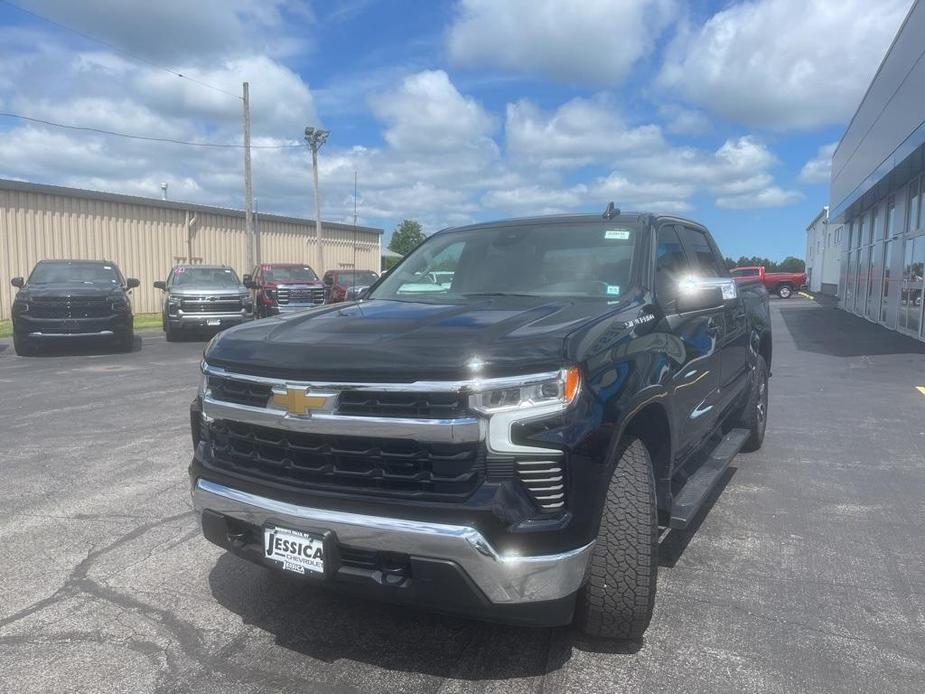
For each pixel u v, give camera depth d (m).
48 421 8.23
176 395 9.92
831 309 29.72
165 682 3.11
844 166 24.36
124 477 6.03
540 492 2.90
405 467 2.95
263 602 3.82
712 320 4.87
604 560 3.17
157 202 25.55
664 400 3.62
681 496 4.09
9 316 21.05
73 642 3.44
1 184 20.59
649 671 3.16
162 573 4.18
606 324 3.38
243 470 3.34
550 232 4.65
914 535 4.74
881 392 9.97
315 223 33.69
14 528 4.88
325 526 2.98
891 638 3.43
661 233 4.65
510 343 2.99
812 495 5.55
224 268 19.59
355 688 3.06
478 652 3.33
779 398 9.59
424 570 2.84
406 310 3.82
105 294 14.95
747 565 4.27
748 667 3.19
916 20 14.31
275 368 3.14
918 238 16.88
